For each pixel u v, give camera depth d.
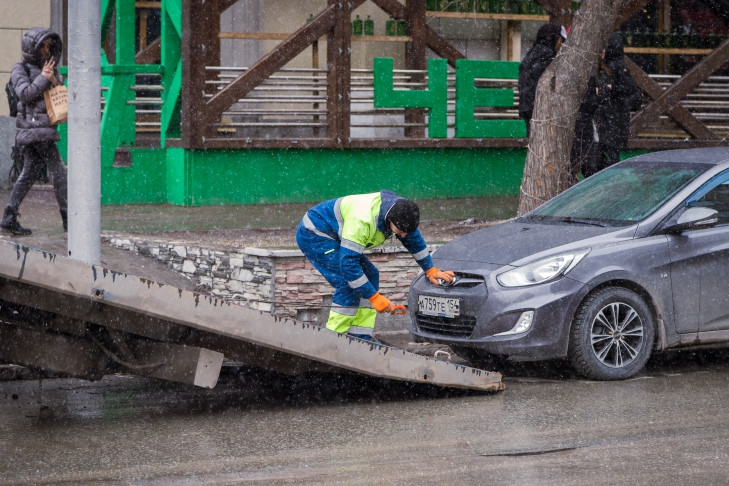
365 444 7.91
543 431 8.27
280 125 19.11
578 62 14.80
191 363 8.80
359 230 9.36
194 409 9.18
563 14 21.70
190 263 13.84
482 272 10.25
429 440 8.02
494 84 21.00
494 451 7.68
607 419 8.64
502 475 7.05
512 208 18.88
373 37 20.64
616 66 16.56
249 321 8.59
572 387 9.99
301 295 12.67
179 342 8.96
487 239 10.98
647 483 6.86
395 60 21.83
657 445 7.79
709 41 23.23
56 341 8.79
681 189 10.79
